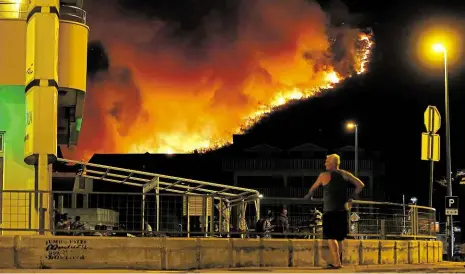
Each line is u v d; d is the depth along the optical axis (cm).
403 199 6925
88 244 1213
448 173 3197
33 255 1195
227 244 1292
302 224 1973
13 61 1661
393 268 1421
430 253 1789
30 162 1581
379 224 1697
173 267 1243
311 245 1371
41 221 1375
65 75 1706
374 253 1519
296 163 6956
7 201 1559
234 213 2453
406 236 1727
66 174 3781
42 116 1530
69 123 2048
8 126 1688
